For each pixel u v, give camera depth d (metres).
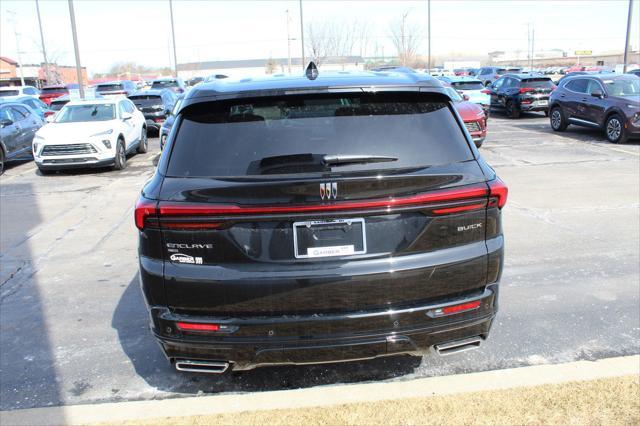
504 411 3.03
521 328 4.21
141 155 15.69
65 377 3.70
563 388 3.24
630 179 9.79
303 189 2.71
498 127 19.00
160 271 2.83
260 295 2.77
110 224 7.84
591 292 4.88
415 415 3.02
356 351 2.86
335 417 3.03
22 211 8.84
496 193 2.92
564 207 7.92
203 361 2.92
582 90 15.91
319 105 3.06
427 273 2.84
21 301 5.06
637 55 94.81
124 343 4.16
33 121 14.97
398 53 58.09
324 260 2.79
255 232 2.78
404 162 2.88
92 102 13.88
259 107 3.06
